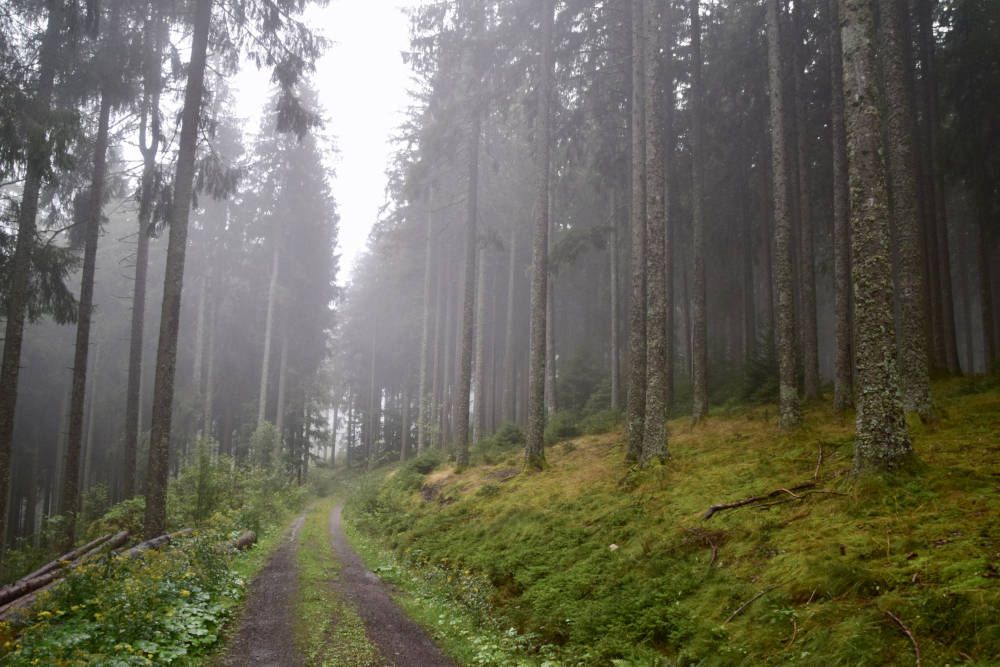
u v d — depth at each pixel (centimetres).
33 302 1559
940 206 2109
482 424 2998
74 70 1432
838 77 1666
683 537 876
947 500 698
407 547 1512
